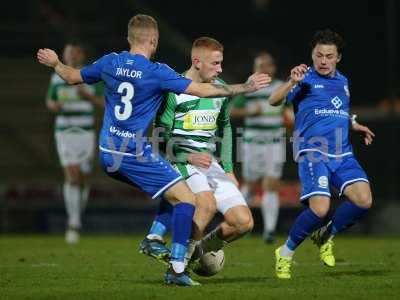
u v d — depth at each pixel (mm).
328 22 81625
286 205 51812
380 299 19625
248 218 22875
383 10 80250
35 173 60594
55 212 52250
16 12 69125
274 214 42344
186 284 21859
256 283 22812
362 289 21344
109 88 22359
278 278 24156
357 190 24234
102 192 52469
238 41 79000
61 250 35812
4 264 29141
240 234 22984
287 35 82500
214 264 23016
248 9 83625
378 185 53500
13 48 67062
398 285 22156
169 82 21797
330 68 24594
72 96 43062
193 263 23078
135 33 22328
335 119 24594
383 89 78062
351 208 24406
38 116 63500
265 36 82688
